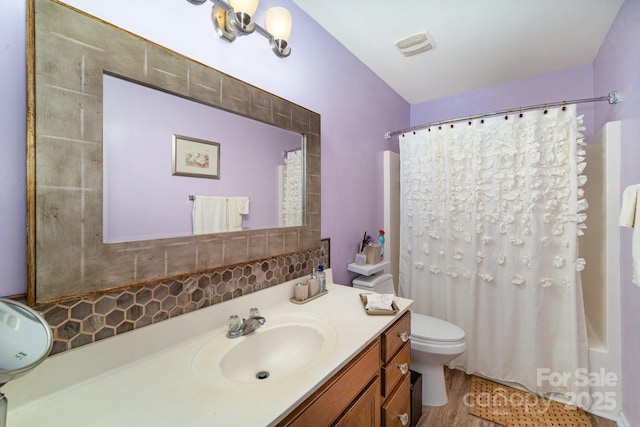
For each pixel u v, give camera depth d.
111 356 0.76
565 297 1.63
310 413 0.70
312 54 1.51
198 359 0.82
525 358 1.72
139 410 0.61
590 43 1.75
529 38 1.69
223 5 0.89
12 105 0.63
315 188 1.46
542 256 1.65
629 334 1.41
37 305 0.63
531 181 1.65
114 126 0.76
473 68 2.05
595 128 1.95
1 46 0.62
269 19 1.08
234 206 1.09
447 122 1.92
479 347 1.86
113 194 0.76
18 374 0.49
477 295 1.85
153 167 0.86
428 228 2.03
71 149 0.68
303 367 0.78
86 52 0.70
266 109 1.19
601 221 1.71
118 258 0.76
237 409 0.61
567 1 1.38
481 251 1.83
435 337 1.54
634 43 1.29
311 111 1.43
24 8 0.65
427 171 2.03
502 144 1.73
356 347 0.88
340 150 1.75
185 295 0.93
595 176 1.82
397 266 2.35
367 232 2.05
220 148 1.04
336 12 1.47
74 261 0.69
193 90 0.93
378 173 2.18
